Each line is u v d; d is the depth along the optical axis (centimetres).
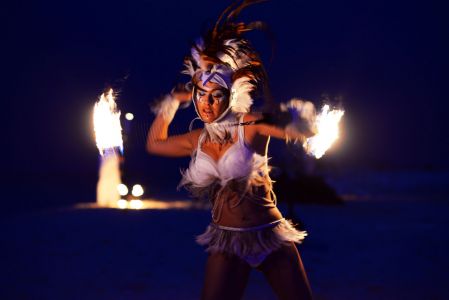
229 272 330
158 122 358
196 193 347
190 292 597
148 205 1406
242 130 332
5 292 595
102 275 671
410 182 2283
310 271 691
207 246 347
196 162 341
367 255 786
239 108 335
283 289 331
